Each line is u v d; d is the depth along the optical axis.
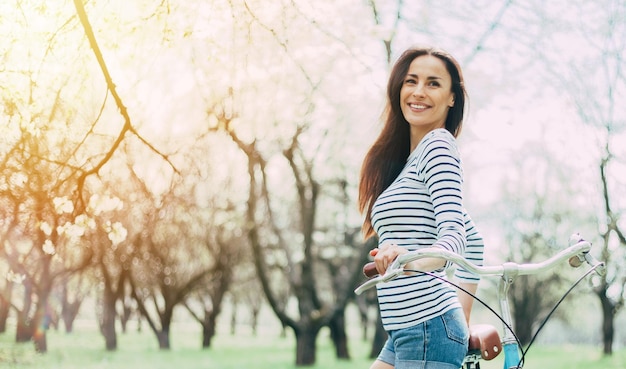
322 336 47.56
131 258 25.91
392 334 2.77
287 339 43.06
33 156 6.54
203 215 25.34
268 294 21.50
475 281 3.04
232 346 35.28
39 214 6.83
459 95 2.96
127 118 6.07
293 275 22.09
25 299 24.73
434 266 2.33
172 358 24.11
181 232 26.81
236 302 41.53
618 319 37.31
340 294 21.72
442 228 2.54
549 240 27.98
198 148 17.02
